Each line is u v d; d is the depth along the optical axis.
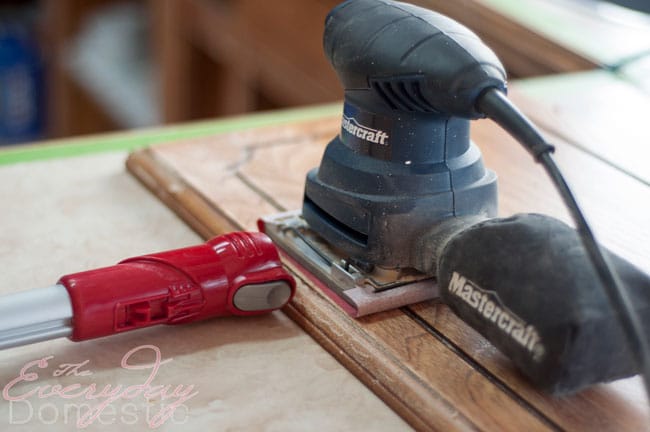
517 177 0.76
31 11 2.39
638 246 0.66
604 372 0.48
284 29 1.51
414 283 0.59
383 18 0.55
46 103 2.39
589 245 0.44
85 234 0.67
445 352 0.55
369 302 0.57
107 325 0.52
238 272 0.56
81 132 2.28
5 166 0.76
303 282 0.61
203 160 0.77
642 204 0.72
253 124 0.88
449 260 0.53
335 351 0.55
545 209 0.71
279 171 0.76
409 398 0.51
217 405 0.51
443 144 0.57
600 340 0.46
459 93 0.50
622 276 0.48
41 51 2.33
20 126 2.37
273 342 0.56
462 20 1.21
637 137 0.85
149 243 0.66
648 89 0.98
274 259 0.58
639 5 0.85
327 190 0.59
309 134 0.83
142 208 0.71
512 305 0.48
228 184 0.73
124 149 0.81
